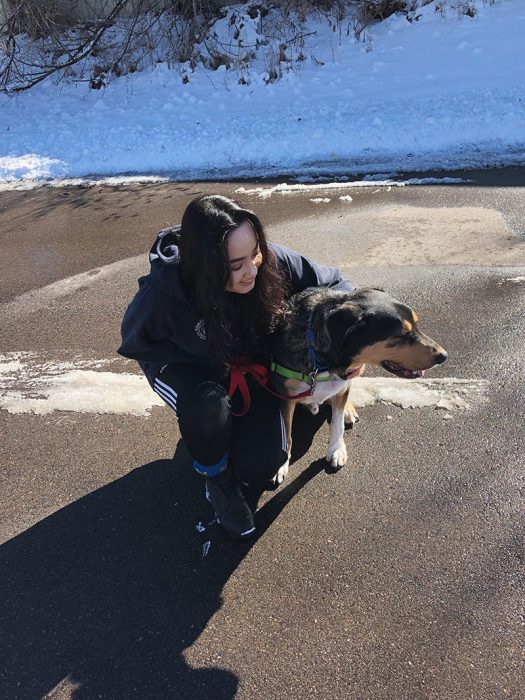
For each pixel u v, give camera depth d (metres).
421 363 2.64
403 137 6.89
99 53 10.27
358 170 6.48
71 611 2.35
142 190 6.68
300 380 2.65
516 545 2.42
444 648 2.08
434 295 4.17
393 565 2.40
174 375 2.57
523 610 2.18
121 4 9.86
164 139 7.66
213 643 2.19
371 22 10.07
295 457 3.04
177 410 2.49
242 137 7.40
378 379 3.50
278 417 2.66
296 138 7.20
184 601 2.35
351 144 6.98
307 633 2.18
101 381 3.70
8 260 5.44
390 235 5.07
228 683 2.05
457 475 2.79
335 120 7.45
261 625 2.23
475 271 4.39
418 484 2.77
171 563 2.51
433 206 5.49
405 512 2.64
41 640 2.26
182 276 2.32
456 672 2.01
